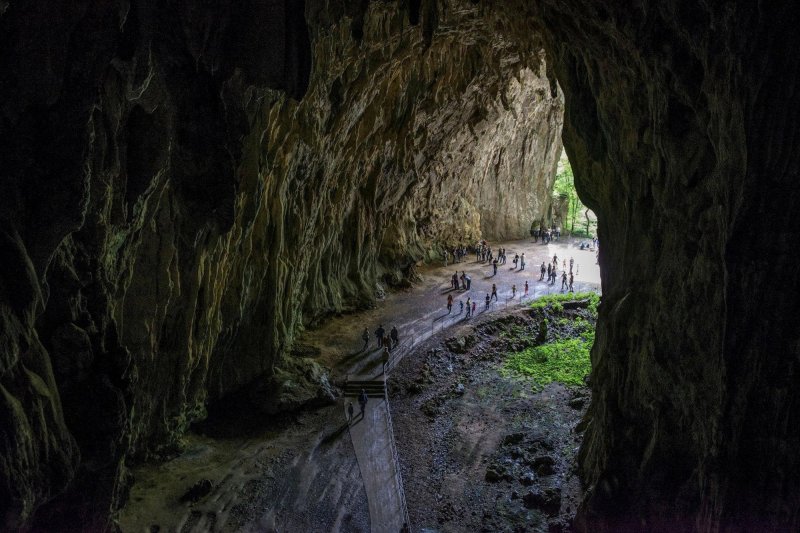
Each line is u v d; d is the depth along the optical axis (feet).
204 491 70.79
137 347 67.67
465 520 72.54
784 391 41.37
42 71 35.60
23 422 33.58
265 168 81.61
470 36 110.32
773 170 40.65
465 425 94.07
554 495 71.87
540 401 97.91
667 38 50.11
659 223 58.80
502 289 146.20
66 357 41.16
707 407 47.39
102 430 42.57
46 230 37.45
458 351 115.85
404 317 128.06
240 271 84.23
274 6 42.52
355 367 105.29
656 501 54.44
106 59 37.68
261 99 73.36
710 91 45.29
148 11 39.68
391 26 89.61
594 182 79.46
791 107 39.17
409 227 157.48
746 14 39.50
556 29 71.82
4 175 35.50
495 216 192.24
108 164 44.73
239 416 87.97
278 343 95.40
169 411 76.43
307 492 74.90
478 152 163.94
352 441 86.63
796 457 41.11
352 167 119.03
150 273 65.57
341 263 129.59
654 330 56.08
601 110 69.41
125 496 49.47
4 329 33.45
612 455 60.80
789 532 41.47
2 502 32.40
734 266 43.24
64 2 35.27
